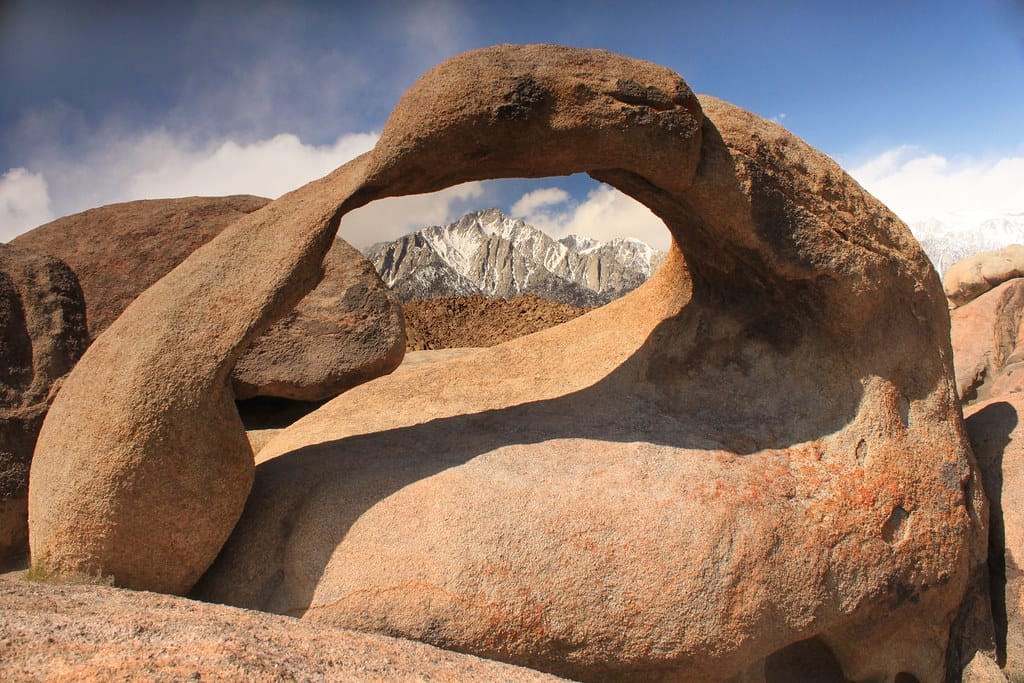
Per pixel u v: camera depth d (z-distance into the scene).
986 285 6.20
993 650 2.90
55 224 3.93
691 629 2.34
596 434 2.75
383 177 2.53
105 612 1.83
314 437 3.16
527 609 2.29
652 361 3.14
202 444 2.35
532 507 2.40
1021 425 3.23
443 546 2.33
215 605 2.08
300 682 1.58
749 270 2.95
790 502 2.55
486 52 2.50
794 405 2.87
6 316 3.01
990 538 3.07
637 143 2.55
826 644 2.71
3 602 1.82
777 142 2.81
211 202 4.12
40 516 2.37
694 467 2.58
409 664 1.85
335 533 2.43
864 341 2.89
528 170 2.63
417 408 3.25
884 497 2.66
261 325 2.43
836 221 2.84
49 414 2.47
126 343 2.38
